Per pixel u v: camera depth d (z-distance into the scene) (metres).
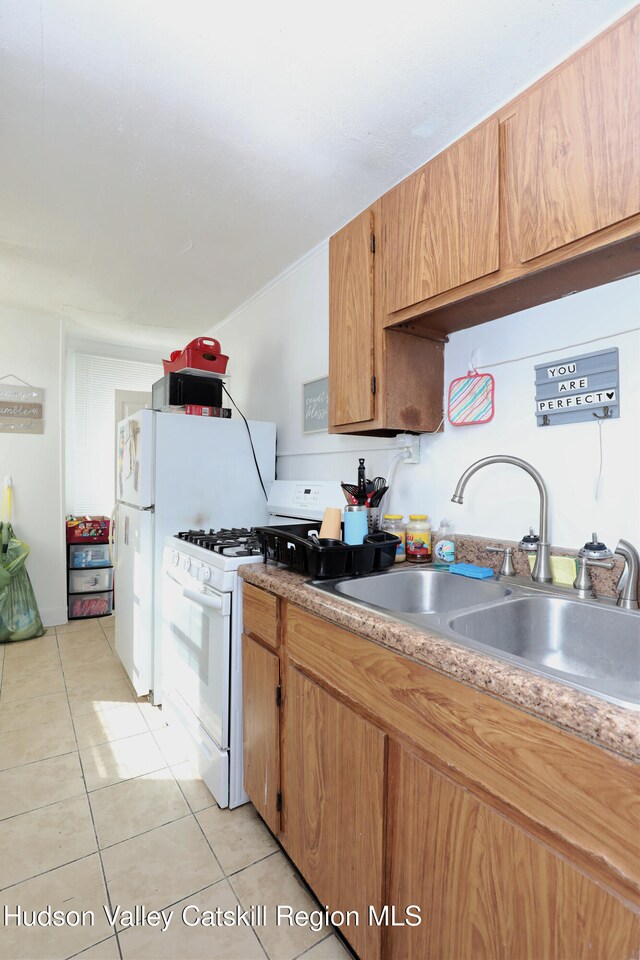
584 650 1.09
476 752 0.73
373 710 0.95
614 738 0.55
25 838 1.43
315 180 1.82
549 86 1.00
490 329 1.50
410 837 0.86
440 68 1.29
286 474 2.65
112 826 1.49
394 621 0.94
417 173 1.33
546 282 1.18
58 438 3.45
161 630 2.27
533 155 1.03
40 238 2.25
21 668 2.68
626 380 1.17
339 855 1.06
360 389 1.58
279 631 1.32
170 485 2.30
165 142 1.60
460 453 1.62
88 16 1.15
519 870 0.67
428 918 0.83
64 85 1.36
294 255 2.44
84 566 3.58
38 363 3.37
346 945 1.13
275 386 2.78
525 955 0.66
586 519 1.26
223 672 1.54
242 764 1.58
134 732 2.03
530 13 1.13
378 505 1.76
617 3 1.10
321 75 1.32
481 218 1.15
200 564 1.74
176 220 2.09
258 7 1.12
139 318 3.40
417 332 1.57
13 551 3.17
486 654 0.76
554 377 1.33
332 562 1.33
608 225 0.90
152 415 2.27
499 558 1.42
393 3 1.10
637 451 1.15
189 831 1.47
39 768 1.77
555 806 0.62
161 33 1.19
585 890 0.59
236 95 1.40
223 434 2.47
